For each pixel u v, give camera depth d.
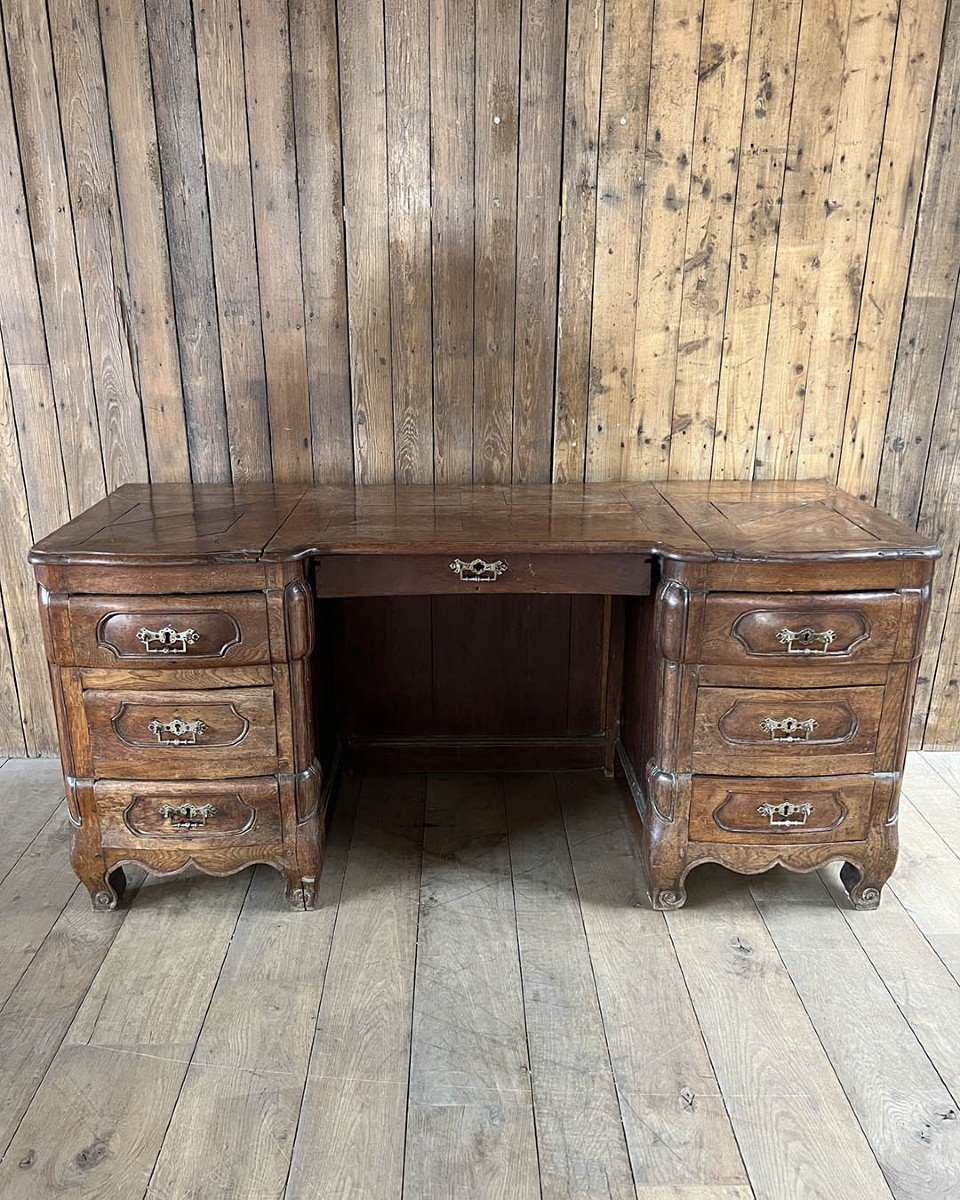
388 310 2.32
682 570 1.83
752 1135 1.49
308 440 2.41
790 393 2.42
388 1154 1.46
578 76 2.17
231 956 1.91
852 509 2.16
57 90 2.16
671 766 1.96
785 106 2.20
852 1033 1.71
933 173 2.26
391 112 2.18
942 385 2.42
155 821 1.97
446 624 2.53
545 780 2.61
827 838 2.00
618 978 1.84
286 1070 1.62
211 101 2.17
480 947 1.93
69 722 1.91
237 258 2.28
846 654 1.87
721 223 2.28
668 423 2.43
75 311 2.31
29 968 1.87
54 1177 1.42
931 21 2.15
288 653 1.88
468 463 2.44
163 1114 1.53
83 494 2.47
